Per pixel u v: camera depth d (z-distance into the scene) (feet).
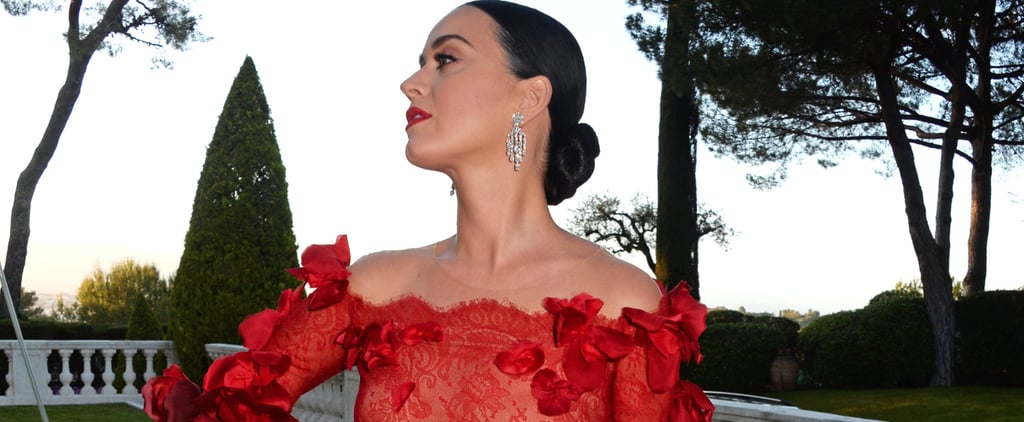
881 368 39.40
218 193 35.12
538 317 3.99
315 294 4.23
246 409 3.96
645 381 4.00
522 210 4.20
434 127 4.07
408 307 4.17
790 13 37.24
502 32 4.12
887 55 40.52
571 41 4.26
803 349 42.32
